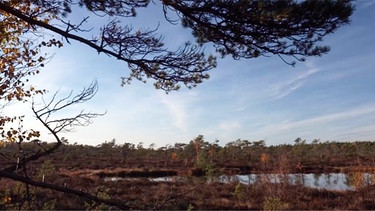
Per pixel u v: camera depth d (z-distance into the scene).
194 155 73.00
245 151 79.38
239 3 5.05
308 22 5.11
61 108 4.07
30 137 4.91
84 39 5.43
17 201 4.45
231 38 5.59
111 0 5.56
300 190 25.72
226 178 40.38
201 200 22.12
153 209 4.32
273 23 5.15
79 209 16.11
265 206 19.70
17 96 7.20
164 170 46.50
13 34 6.82
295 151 67.19
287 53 5.58
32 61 7.25
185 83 6.18
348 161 60.25
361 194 23.28
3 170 3.95
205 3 5.27
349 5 5.05
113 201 4.23
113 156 74.88
